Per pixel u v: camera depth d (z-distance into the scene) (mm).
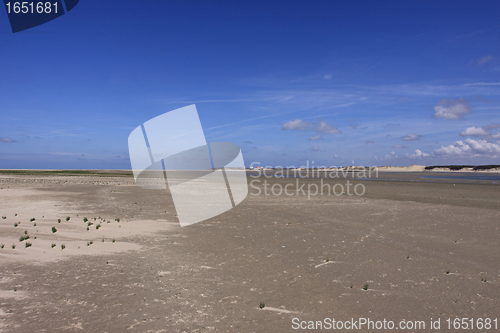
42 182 40188
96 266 7750
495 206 19453
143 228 12641
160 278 6988
